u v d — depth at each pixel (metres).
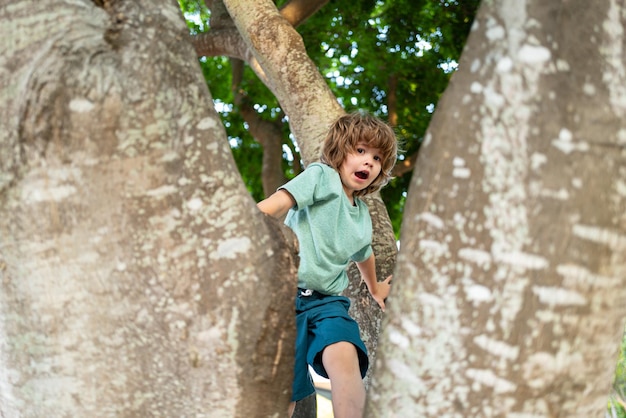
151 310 1.73
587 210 1.56
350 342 2.78
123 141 1.70
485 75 1.65
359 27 9.00
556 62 1.60
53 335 1.75
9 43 1.75
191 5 9.78
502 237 1.59
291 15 6.30
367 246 3.27
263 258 1.79
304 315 2.93
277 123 9.64
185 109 1.78
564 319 1.58
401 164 8.84
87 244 1.71
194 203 1.74
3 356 1.83
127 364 1.75
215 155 1.79
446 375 1.64
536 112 1.59
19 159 1.71
